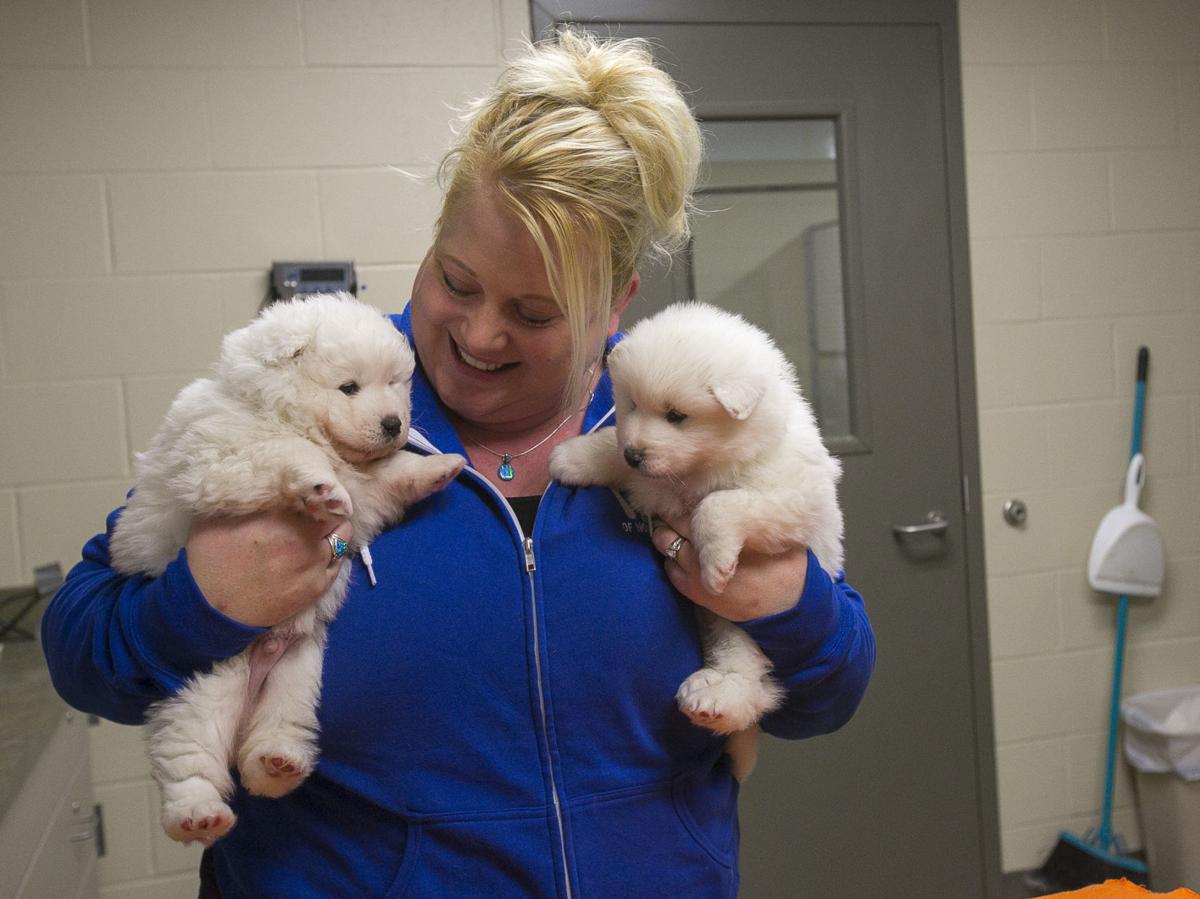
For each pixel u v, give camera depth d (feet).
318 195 7.31
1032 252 8.49
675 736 3.21
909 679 8.41
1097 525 8.74
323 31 7.25
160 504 2.98
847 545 8.25
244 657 2.91
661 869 3.15
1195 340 8.85
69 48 6.92
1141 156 8.66
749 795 8.18
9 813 4.46
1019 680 8.65
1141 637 8.91
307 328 3.00
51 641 3.10
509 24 7.52
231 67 7.14
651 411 3.21
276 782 2.85
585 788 3.07
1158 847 8.59
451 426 3.41
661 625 3.16
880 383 8.25
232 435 2.84
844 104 8.06
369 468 3.09
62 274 7.00
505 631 3.04
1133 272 8.70
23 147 6.89
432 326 3.16
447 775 3.00
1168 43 8.66
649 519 3.31
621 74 2.95
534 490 3.43
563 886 3.01
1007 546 8.57
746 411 3.03
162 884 7.24
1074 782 8.79
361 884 3.00
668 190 2.96
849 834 8.35
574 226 2.82
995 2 8.29
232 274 7.22
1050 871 8.64
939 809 8.51
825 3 7.99
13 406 6.99
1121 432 8.75
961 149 8.29
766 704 3.15
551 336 3.08
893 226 8.21
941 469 8.39
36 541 7.06
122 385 7.12
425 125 7.42
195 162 7.13
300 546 2.76
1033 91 8.41
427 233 7.45
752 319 8.09
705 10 7.80
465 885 2.99
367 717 2.96
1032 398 8.55
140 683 2.84
